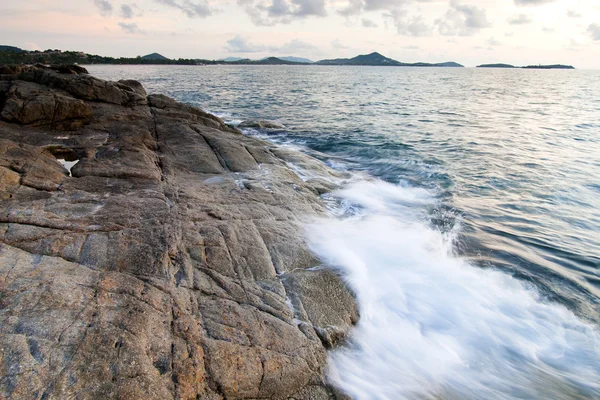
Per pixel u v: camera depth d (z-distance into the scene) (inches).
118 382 157.8
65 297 189.6
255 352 197.2
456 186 538.3
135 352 171.0
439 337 252.4
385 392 209.8
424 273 315.6
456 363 235.1
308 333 224.8
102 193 323.0
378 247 341.1
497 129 965.2
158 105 700.7
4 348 156.5
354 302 267.1
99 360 163.0
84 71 815.1
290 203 382.6
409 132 909.2
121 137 494.0
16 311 175.5
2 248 219.9
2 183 298.5
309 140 807.1
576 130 956.6
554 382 228.2
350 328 247.8
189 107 721.0
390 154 698.2
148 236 259.9
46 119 503.8
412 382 218.5
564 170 610.5
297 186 436.5
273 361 196.9
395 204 464.1
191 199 342.3
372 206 441.1
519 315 279.7
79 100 532.1
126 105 657.0
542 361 241.9
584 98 1902.1
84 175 354.6
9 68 733.3
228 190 385.7
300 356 207.2
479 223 428.1
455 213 450.3
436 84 3041.3
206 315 210.7
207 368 181.0
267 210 354.3
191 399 168.4
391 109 1347.2
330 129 934.4
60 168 367.6
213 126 671.8
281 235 314.8
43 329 169.3
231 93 1863.9
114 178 358.9
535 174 591.2
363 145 764.6
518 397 217.6
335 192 462.6
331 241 329.4
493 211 459.5
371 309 266.4
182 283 229.6
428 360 234.4
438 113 1259.2
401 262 324.8
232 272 255.3
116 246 243.3
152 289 212.8
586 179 568.1
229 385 179.9
